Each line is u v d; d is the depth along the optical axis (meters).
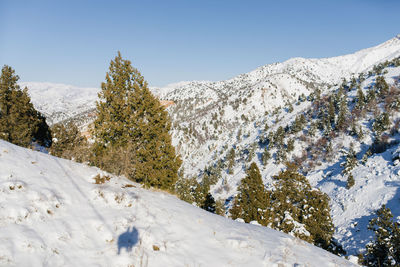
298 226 22.36
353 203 52.75
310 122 121.12
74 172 8.29
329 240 24.72
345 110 106.25
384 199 47.78
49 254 4.56
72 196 6.68
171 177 12.88
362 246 38.69
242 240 6.97
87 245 5.20
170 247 5.95
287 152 105.19
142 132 12.46
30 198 5.70
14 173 6.43
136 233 6.05
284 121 144.12
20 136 19.81
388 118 84.75
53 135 25.83
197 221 7.83
